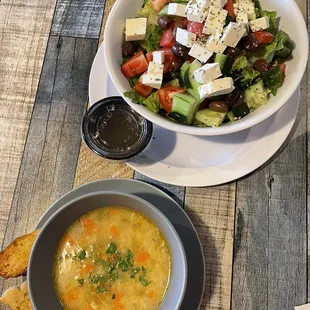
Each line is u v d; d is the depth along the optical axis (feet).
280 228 1.15
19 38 1.39
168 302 1.03
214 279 1.12
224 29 1.07
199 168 1.16
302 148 1.20
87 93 1.31
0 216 1.21
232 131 1.03
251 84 1.10
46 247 1.06
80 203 1.07
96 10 1.39
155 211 1.03
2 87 1.33
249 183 1.18
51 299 1.06
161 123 1.05
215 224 1.16
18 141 1.28
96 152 1.15
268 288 1.11
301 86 1.25
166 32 1.14
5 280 1.15
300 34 1.09
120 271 1.09
